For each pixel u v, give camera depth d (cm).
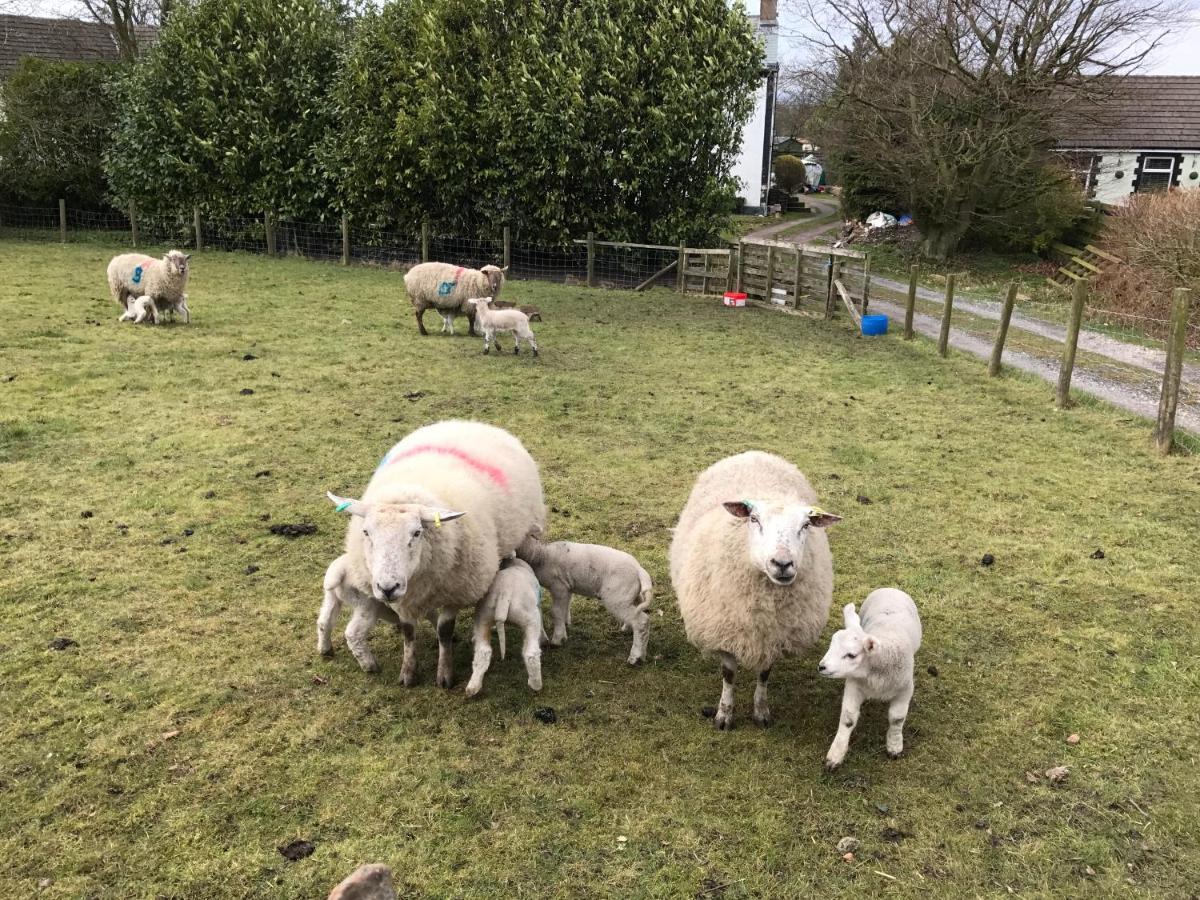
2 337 1129
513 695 440
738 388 1065
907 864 334
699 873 326
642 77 1962
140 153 2391
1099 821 357
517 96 1938
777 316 1631
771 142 4556
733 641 405
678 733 414
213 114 2277
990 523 663
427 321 1445
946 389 1073
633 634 501
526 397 990
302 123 2269
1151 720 423
